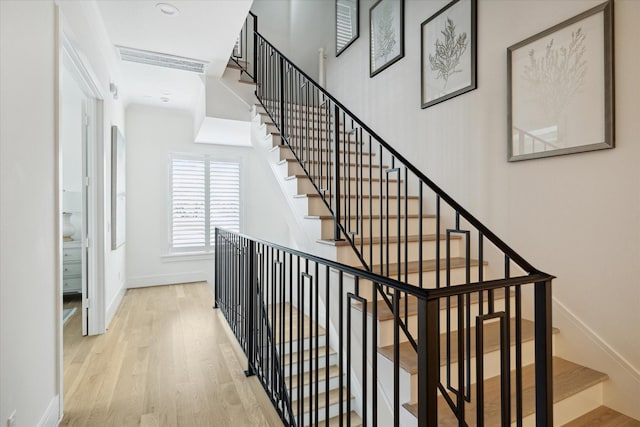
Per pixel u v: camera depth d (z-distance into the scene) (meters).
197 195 5.40
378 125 3.76
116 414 1.93
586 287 2.01
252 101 4.09
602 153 1.92
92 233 3.14
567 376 1.89
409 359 1.72
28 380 1.50
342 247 2.33
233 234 3.09
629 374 1.82
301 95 3.00
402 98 3.42
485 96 2.59
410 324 1.99
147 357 2.66
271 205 5.95
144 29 2.88
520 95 2.32
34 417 1.56
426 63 3.11
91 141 3.12
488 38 2.56
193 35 2.98
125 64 3.59
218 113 3.92
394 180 3.35
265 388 2.17
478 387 1.13
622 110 1.83
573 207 2.06
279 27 5.70
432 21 3.04
